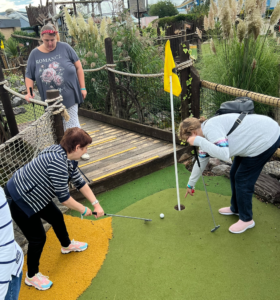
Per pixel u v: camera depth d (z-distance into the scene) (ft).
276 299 6.29
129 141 15.44
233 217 9.23
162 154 13.12
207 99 14.25
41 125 8.74
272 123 7.31
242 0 14.35
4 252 3.73
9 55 44.80
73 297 6.82
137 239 8.61
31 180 5.89
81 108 22.11
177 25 35.65
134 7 57.41
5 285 3.80
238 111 7.39
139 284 7.03
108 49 17.17
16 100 26.63
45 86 11.69
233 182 8.68
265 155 7.39
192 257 7.73
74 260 7.97
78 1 37.32
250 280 6.84
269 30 14.57
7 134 15.99
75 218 9.80
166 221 9.32
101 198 11.04
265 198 9.88
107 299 6.70
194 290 6.72
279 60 13.80
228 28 13.47
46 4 46.85
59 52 11.57
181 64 12.16
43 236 6.79
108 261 7.86
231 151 7.36
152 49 20.65
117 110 18.52
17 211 6.12
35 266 6.99
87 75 20.20
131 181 12.15
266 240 8.09
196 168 8.39
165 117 16.52
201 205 10.03
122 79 18.78
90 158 13.57
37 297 6.88
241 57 13.71
